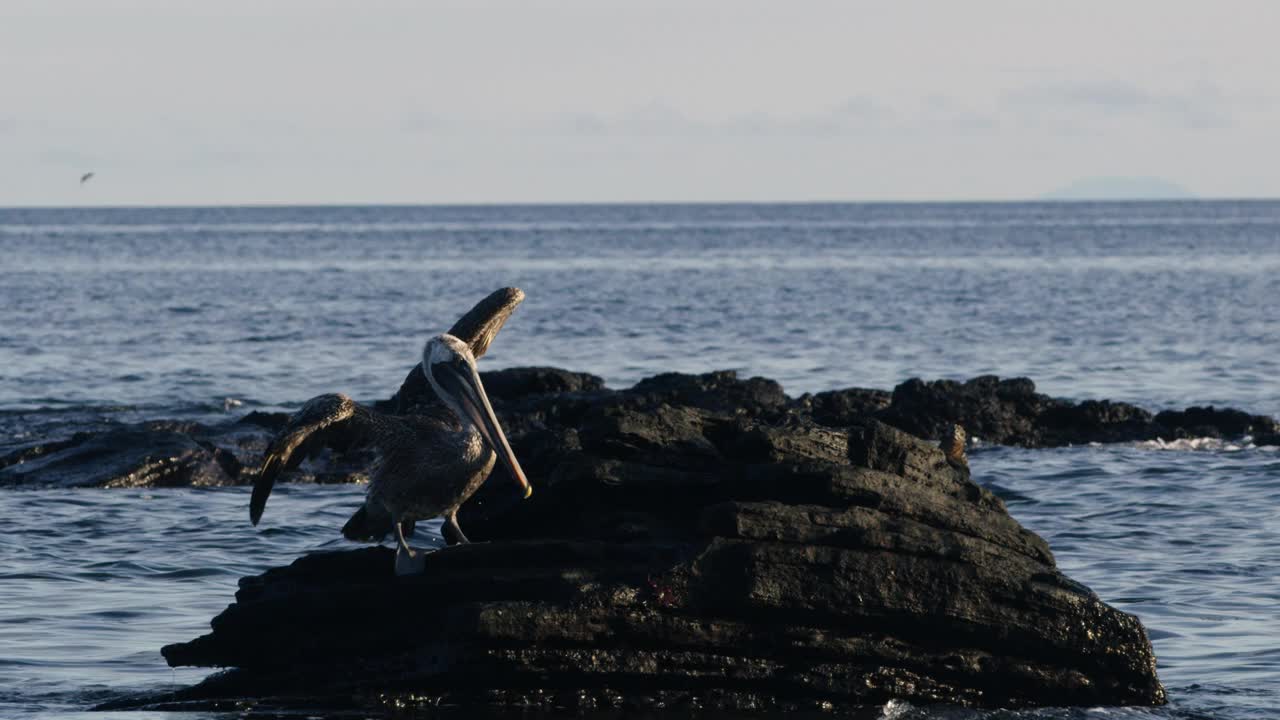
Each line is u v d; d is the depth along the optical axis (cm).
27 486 4991
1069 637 2473
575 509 2633
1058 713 2445
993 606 2461
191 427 5638
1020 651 2475
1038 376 9138
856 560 2427
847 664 2447
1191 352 10575
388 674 2428
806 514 2456
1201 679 2661
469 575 2406
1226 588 3391
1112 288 18675
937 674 2470
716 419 2741
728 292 18138
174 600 3272
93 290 18525
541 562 2439
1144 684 2491
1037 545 2594
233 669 2569
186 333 12325
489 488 2723
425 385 2614
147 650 2839
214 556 3794
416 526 4078
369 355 10506
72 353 10619
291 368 9619
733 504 2445
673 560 2400
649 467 2602
